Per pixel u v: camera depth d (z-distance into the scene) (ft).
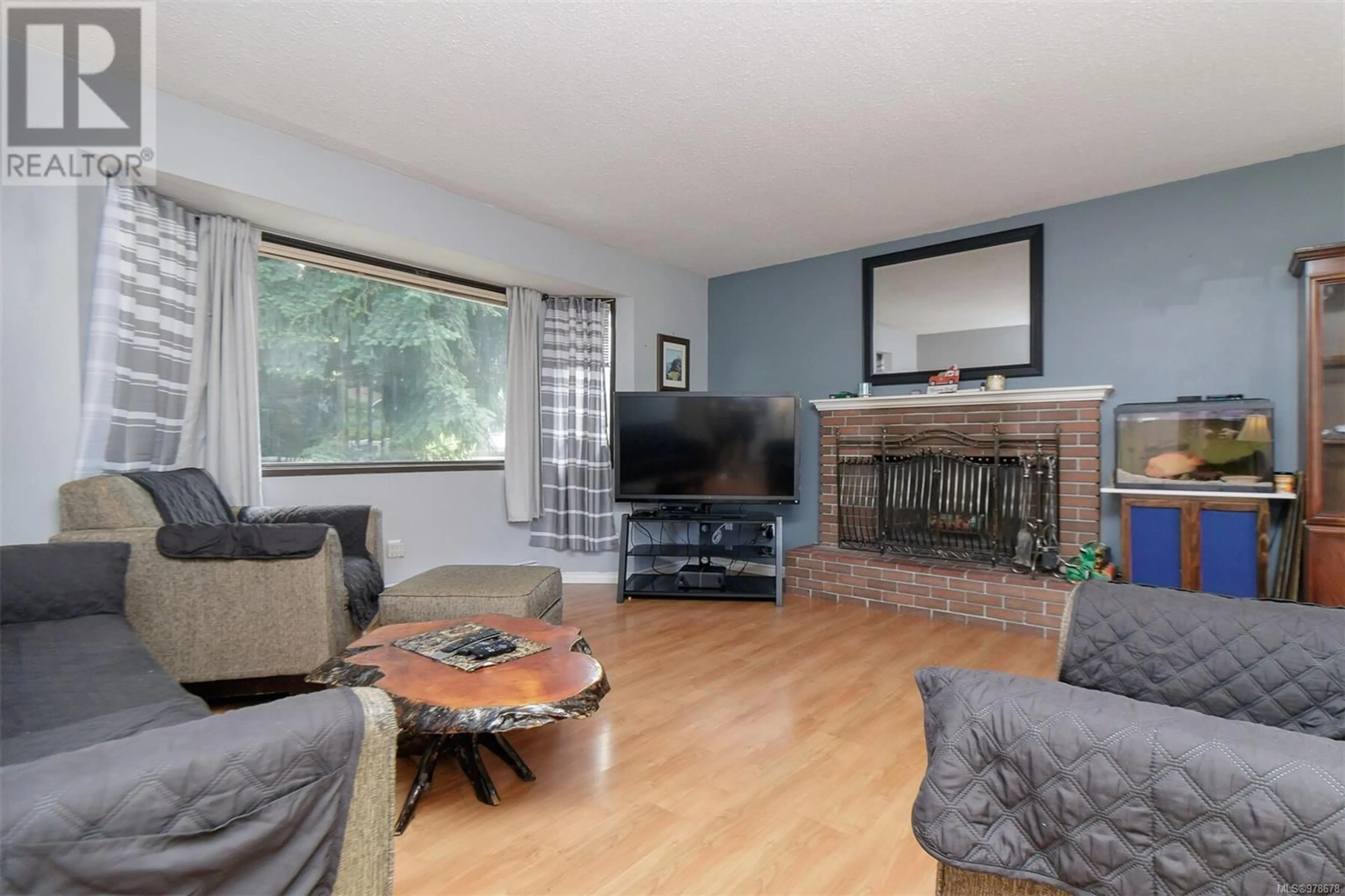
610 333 15.58
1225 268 10.78
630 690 8.66
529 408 14.60
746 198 11.88
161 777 2.27
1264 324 10.47
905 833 5.51
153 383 8.91
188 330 9.55
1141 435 10.98
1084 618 4.80
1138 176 10.95
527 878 4.92
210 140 8.73
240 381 10.07
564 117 8.93
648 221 13.15
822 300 15.58
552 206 12.33
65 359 7.95
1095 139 9.58
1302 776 2.21
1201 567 10.19
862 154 10.07
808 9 6.69
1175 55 7.45
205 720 2.56
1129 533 10.82
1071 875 2.55
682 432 14.34
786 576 14.46
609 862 5.12
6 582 5.90
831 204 12.16
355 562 9.29
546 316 15.11
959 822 2.76
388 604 8.57
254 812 2.46
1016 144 9.72
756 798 6.06
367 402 12.52
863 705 8.16
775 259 15.85
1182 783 2.37
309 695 2.90
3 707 4.27
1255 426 10.06
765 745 7.09
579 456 15.16
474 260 12.31
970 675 3.05
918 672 3.22
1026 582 11.36
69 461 7.98
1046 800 2.62
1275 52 7.38
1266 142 9.70
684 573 14.17
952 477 13.12
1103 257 11.89
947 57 7.50
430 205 11.32
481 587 8.84
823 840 5.41
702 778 6.40
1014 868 2.66
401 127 9.24
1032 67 7.70
